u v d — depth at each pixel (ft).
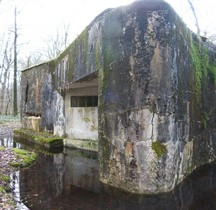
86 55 23.40
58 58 32.76
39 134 36.81
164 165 16.25
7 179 19.07
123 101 17.03
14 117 79.25
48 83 36.47
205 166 22.53
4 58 100.83
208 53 24.00
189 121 19.49
